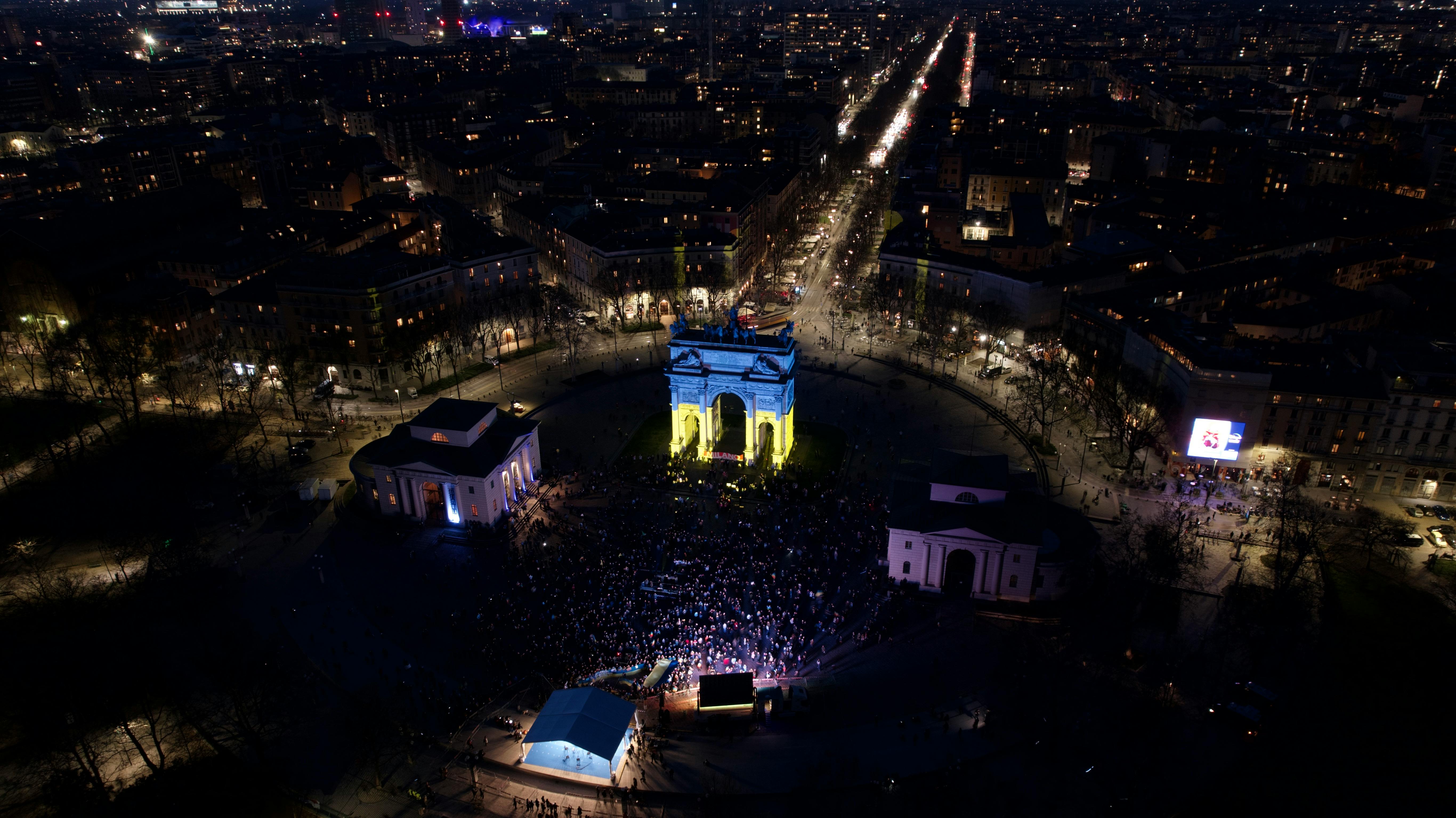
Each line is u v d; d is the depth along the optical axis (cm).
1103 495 16225
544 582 13762
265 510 16075
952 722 11081
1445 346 17350
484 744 10888
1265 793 10062
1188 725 10994
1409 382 15538
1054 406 19075
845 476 17050
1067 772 10288
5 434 18988
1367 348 18062
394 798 10219
